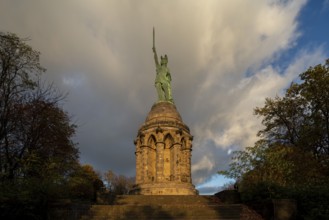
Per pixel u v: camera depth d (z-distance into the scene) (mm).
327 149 37406
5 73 28109
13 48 28672
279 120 44250
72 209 24422
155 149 55062
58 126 32719
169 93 61250
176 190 47719
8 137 28312
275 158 29922
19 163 27625
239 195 30531
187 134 56594
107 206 26656
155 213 25859
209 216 25453
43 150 30797
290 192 24375
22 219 21234
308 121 40125
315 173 33188
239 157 29750
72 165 33094
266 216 24266
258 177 28375
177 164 52438
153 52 65562
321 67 38969
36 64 30234
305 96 39344
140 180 53219
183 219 24906
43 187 23391
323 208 21781
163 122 55250
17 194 20969
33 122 29734
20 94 29750
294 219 22359
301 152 36094
